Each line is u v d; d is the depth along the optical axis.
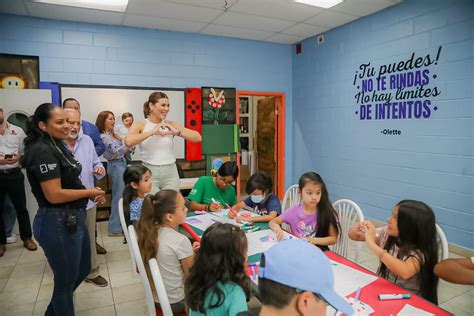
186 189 3.93
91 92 4.40
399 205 1.52
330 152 4.98
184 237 1.60
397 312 1.15
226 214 2.47
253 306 1.93
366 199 4.38
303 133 5.55
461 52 3.18
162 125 2.61
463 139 3.21
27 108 3.77
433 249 1.45
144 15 4.11
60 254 1.69
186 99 4.92
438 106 3.41
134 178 2.38
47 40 4.17
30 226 3.54
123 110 4.57
